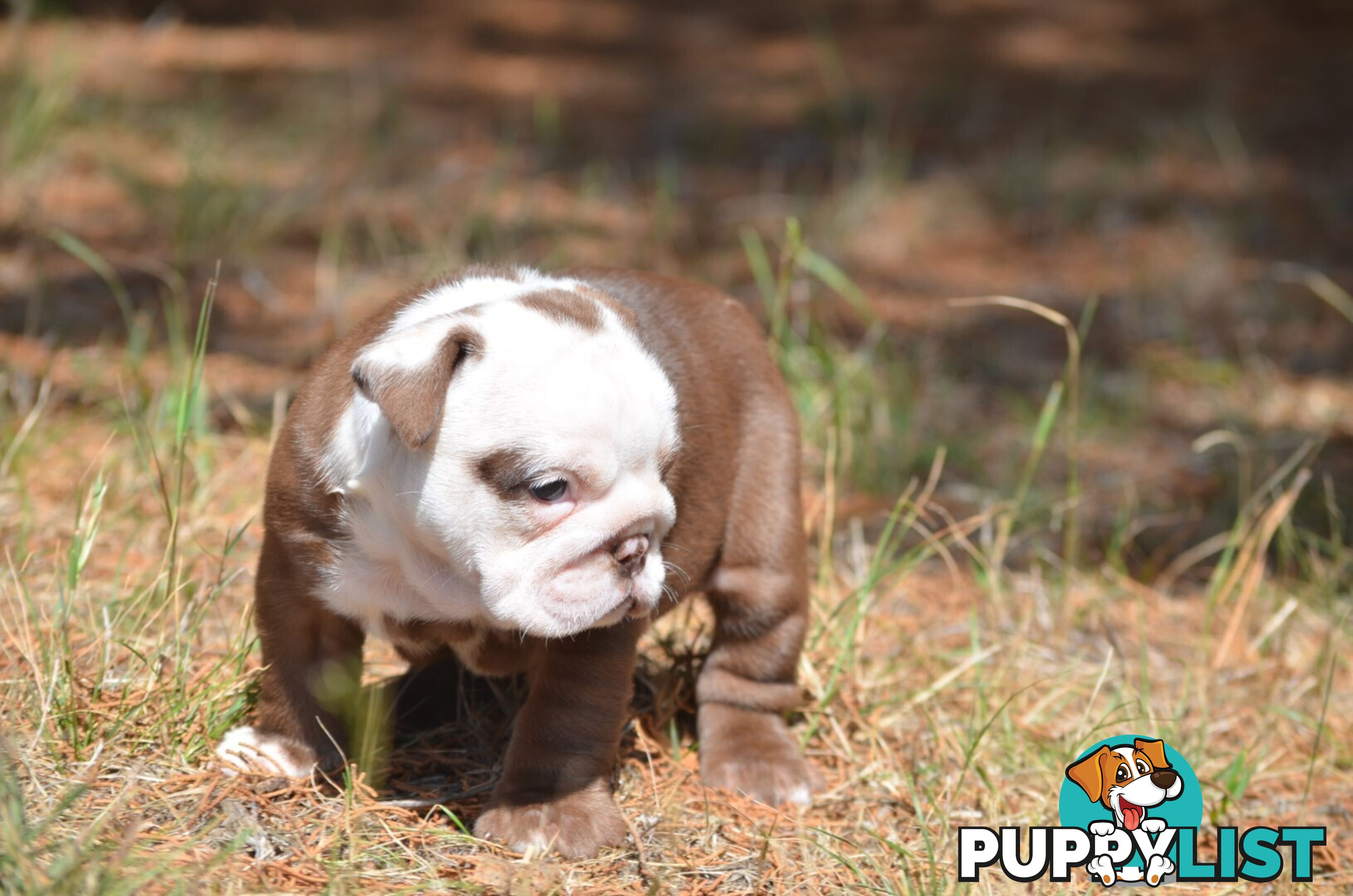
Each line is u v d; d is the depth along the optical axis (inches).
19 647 272.2
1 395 398.6
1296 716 332.8
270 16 967.0
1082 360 568.4
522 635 247.4
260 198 620.1
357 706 266.8
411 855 242.2
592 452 225.1
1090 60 974.4
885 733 314.7
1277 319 609.6
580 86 890.1
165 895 215.3
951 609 381.1
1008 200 723.4
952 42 1013.8
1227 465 486.0
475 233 615.8
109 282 444.5
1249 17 1065.5
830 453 379.2
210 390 454.0
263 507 258.2
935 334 577.0
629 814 270.1
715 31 1037.2
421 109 805.9
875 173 732.7
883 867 264.2
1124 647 370.9
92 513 295.7
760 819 275.6
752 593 292.4
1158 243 685.9
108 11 914.7
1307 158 795.4
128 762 253.1
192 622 299.0
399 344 225.1
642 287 289.1
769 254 641.6
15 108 641.0
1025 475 426.6
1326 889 277.6
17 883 203.3
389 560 243.4
